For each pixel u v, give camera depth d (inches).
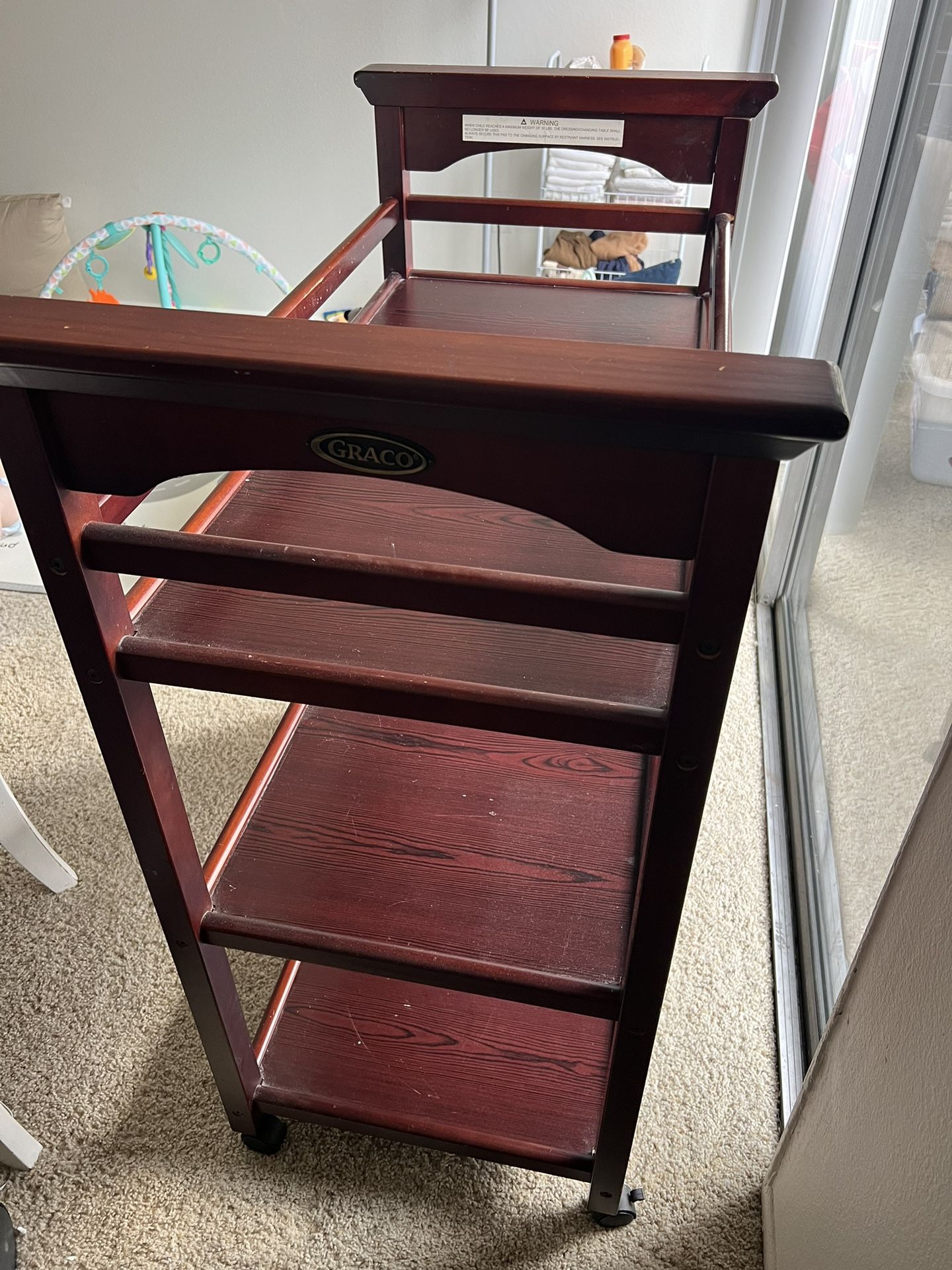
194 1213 45.1
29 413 22.6
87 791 65.1
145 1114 48.5
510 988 34.5
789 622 77.2
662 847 27.9
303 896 37.6
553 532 37.3
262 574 24.9
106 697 28.8
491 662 31.4
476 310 45.6
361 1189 45.9
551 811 41.6
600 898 37.8
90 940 56.2
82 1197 45.6
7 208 101.1
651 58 87.7
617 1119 38.2
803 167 76.6
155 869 33.8
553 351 19.7
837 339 62.0
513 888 38.1
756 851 61.3
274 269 97.5
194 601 32.5
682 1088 49.5
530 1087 44.4
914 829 30.1
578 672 30.8
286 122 97.0
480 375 18.9
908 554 47.6
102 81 97.3
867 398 57.3
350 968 36.2
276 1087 44.6
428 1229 44.6
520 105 43.6
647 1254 43.7
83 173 104.3
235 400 21.1
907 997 29.4
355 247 41.4
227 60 93.9
